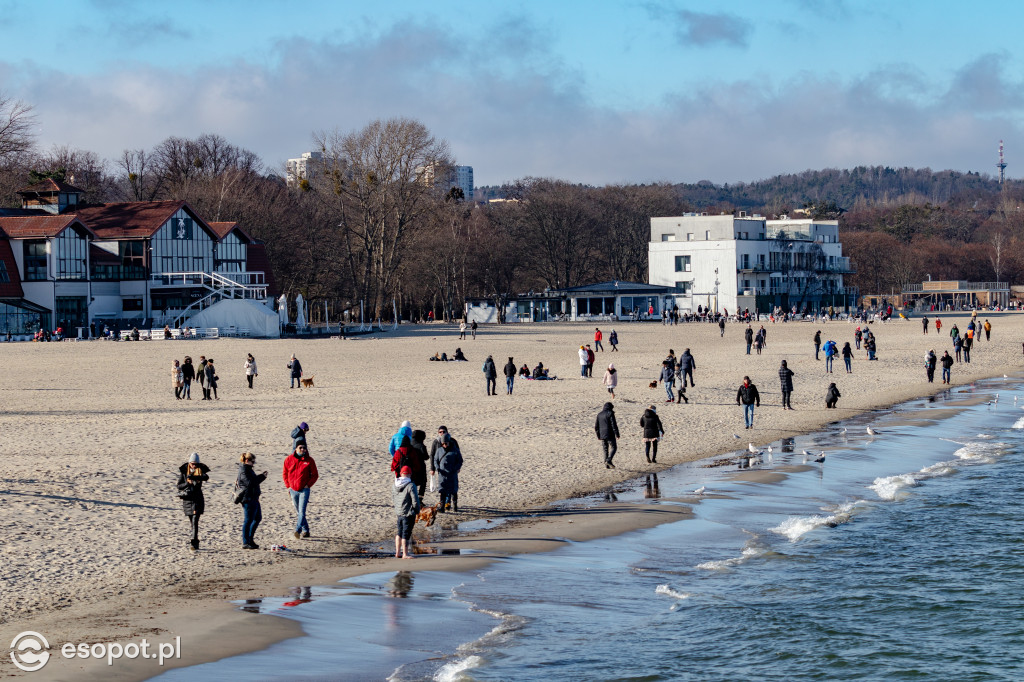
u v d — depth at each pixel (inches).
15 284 5782.5
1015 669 989.2
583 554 1326.3
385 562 1267.2
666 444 2204.7
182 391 3134.8
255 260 7101.4
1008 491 1765.5
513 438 2220.7
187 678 880.9
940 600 1178.6
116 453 1936.5
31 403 2842.0
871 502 1678.2
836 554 1359.5
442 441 1563.7
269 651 952.9
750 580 1238.9
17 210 6569.9
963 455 2132.1
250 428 2308.1
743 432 2404.0
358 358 4456.2
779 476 1889.8
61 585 1131.3
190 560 1246.9
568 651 990.4
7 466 1776.6
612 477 1856.5
